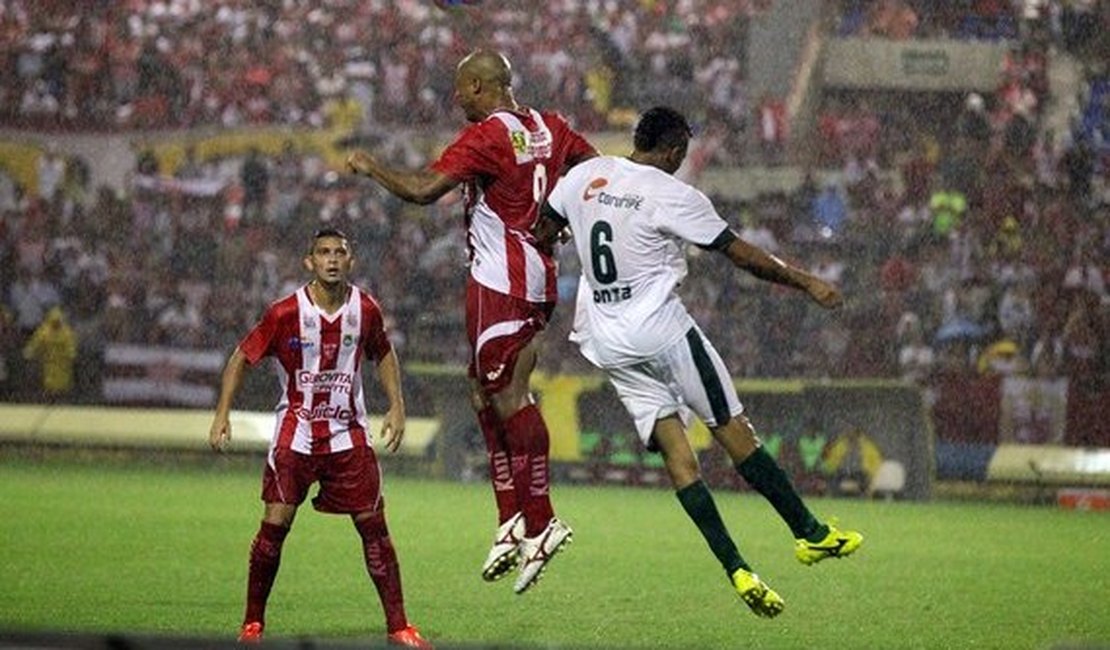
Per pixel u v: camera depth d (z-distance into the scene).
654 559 54.38
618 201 33.78
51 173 105.56
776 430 84.38
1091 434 84.94
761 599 33.44
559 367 89.12
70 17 109.25
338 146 105.75
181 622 40.00
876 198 99.31
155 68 107.94
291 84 107.69
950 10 106.44
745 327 91.44
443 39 108.62
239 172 105.12
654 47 107.94
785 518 34.56
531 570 34.12
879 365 90.94
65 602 42.75
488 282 33.69
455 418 86.81
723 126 105.44
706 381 34.25
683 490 34.12
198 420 88.44
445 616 41.88
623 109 107.56
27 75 107.69
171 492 72.94
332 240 35.81
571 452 85.94
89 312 97.81
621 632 39.69
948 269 95.19
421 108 107.31
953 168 100.44
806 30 106.62
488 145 33.16
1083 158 101.38
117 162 106.06
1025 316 92.19
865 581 50.44
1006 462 83.00
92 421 88.75
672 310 34.09
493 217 33.59
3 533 57.00
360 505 36.16
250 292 98.88
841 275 95.31
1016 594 48.12
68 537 56.38
